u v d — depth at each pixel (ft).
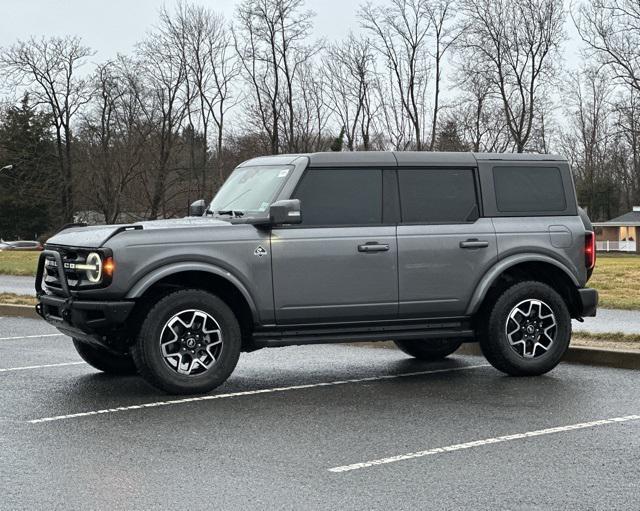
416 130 199.93
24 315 52.65
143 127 211.00
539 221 30.99
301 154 29.48
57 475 19.06
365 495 17.60
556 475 18.95
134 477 18.89
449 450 21.06
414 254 29.40
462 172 30.48
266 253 27.99
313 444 21.71
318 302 28.55
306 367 33.40
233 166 203.92
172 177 209.46
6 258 129.29
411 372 32.14
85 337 27.66
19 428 23.52
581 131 260.62
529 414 24.85
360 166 29.32
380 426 23.56
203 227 27.66
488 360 30.73
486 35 193.77
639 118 170.81
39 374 31.96
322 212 28.81
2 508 16.90
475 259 30.04
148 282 26.76
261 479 18.70
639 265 94.07
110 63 216.13
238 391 28.43
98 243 26.81
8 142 265.75
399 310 29.37
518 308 30.40
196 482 18.49
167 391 27.30
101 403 26.63
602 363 32.91
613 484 18.30
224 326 27.58
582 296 31.35
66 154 226.58
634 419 24.09
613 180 270.26
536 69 192.85
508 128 193.88
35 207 268.82
